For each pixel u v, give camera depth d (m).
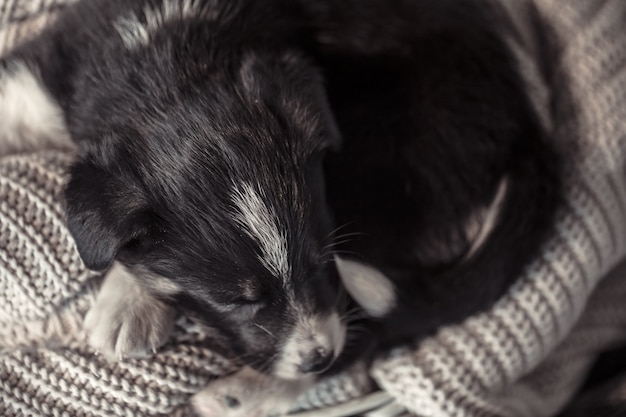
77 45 0.51
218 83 0.47
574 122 0.55
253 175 0.46
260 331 0.48
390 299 0.50
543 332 0.52
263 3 0.52
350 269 0.50
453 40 0.54
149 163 0.46
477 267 0.51
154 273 0.47
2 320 0.48
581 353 0.59
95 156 0.46
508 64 0.54
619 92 0.55
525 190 0.52
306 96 0.48
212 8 0.51
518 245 0.51
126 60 0.49
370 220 0.51
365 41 0.54
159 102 0.47
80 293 0.48
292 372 0.48
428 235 0.52
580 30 0.57
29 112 0.52
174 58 0.48
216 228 0.46
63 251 0.47
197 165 0.46
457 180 0.52
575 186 0.53
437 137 0.52
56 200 0.48
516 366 0.52
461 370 0.51
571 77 0.56
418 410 0.51
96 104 0.49
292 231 0.46
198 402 0.49
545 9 0.59
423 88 0.53
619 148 0.54
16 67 0.52
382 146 0.52
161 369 0.48
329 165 0.52
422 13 0.54
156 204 0.46
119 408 0.48
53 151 0.50
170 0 0.51
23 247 0.47
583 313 0.58
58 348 0.49
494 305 0.51
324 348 0.48
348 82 0.54
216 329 0.48
